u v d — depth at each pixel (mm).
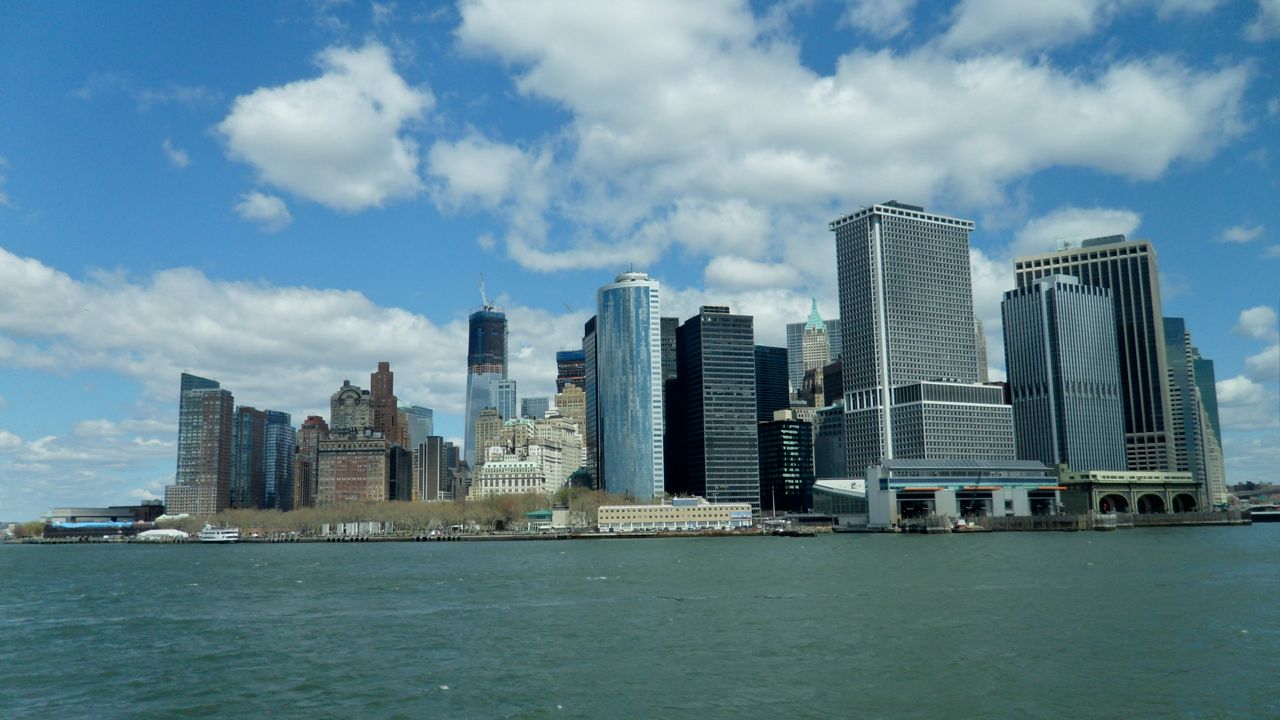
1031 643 115562
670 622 139375
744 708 88188
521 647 120375
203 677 105875
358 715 88250
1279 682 93812
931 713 85562
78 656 120375
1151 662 103688
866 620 136625
